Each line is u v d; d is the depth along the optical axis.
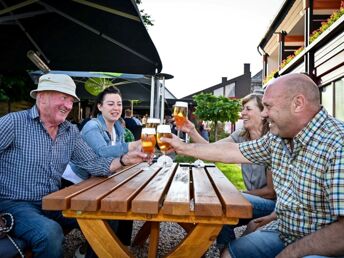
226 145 2.42
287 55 15.59
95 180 2.34
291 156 1.84
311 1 10.25
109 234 1.72
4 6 3.81
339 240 1.51
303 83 1.77
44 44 4.92
